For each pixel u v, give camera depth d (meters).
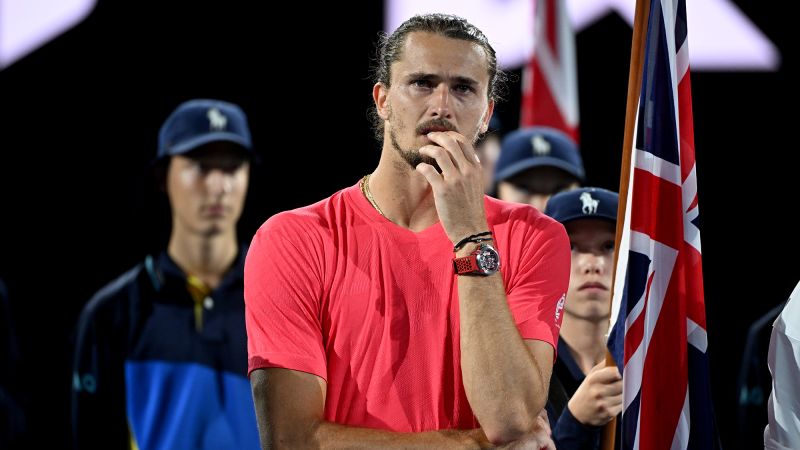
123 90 22.91
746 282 24.11
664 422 10.15
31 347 22.44
